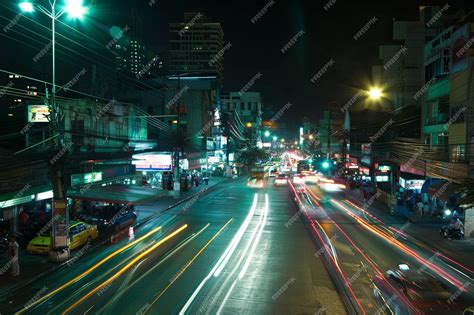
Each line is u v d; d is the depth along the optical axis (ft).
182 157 170.09
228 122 321.52
